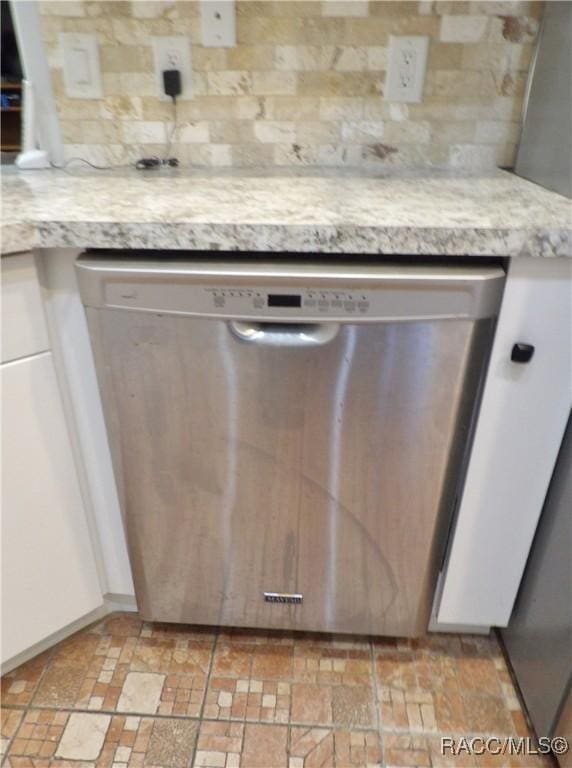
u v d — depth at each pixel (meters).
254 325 0.83
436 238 0.75
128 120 1.21
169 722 1.05
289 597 1.12
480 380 0.88
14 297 0.82
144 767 0.98
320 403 0.87
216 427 0.91
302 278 0.77
